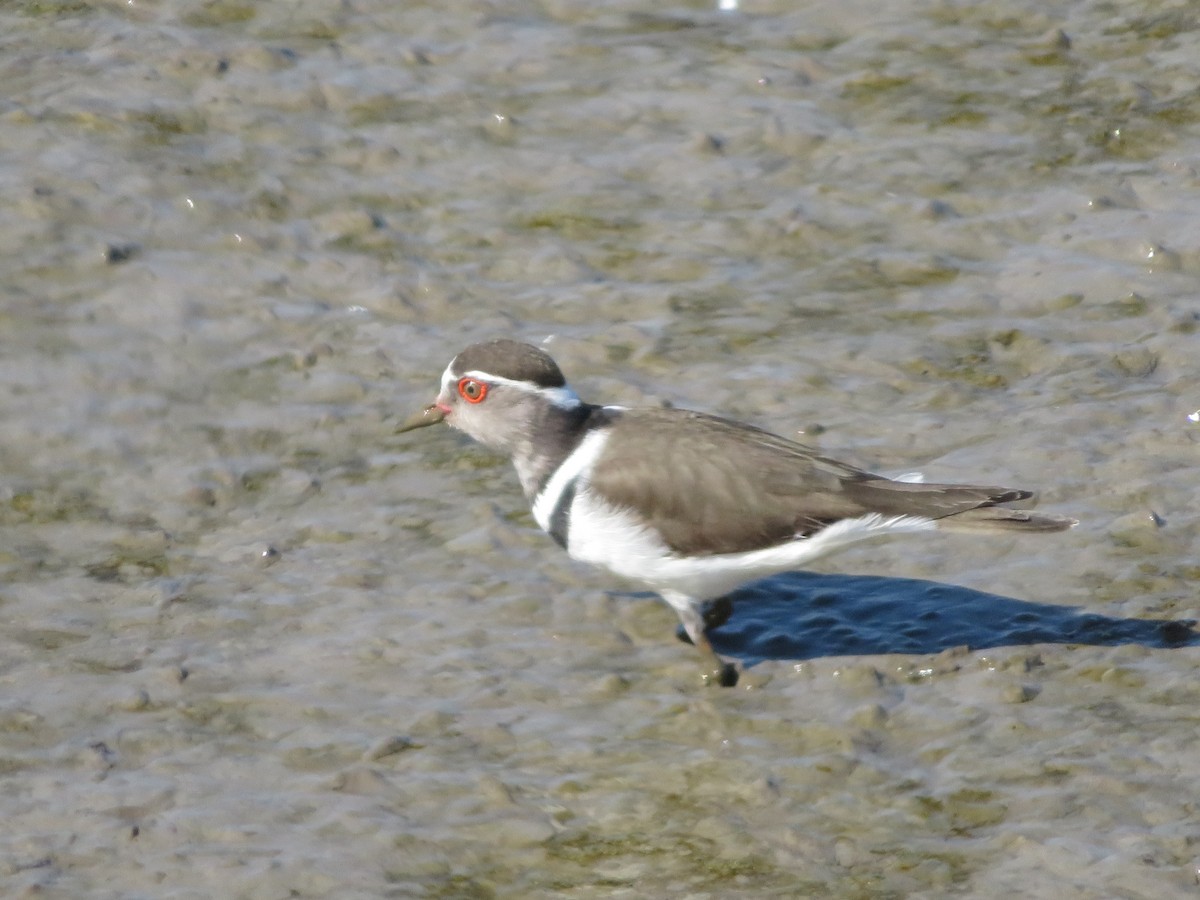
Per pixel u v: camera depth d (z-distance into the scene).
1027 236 16.25
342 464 13.76
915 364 14.68
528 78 18.47
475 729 10.93
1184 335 14.73
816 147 17.45
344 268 15.88
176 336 14.98
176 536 12.94
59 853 9.83
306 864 9.76
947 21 19.23
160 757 10.68
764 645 11.77
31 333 14.86
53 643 11.74
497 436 11.96
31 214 16.05
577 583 12.45
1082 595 11.96
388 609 12.13
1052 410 13.97
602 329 15.23
